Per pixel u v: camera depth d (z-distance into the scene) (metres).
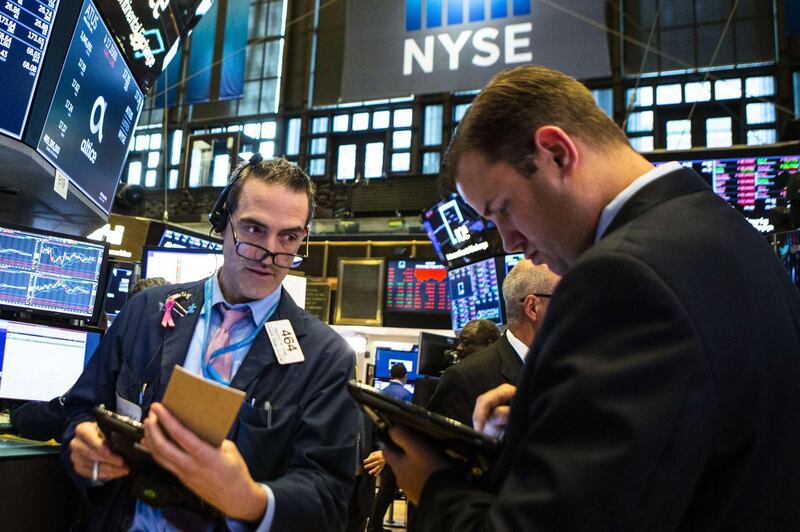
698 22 12.34
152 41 2.97
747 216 3.48
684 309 0.59
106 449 1.00
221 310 1.30
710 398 0.57
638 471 0.54
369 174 14.28
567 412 0.58
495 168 0.78
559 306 0.65
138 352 1.25
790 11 11.73
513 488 0.60
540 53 7.55
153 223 4.31
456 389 1.90
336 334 1.34
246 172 1.31
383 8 8.21
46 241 2.29
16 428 1.52
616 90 12.69
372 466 2.78
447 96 14.00
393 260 7.56
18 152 2.04
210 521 1.10
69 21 2.18
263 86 14.84
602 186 0.76
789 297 0.73
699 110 12.42
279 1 15.09
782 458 0.63
